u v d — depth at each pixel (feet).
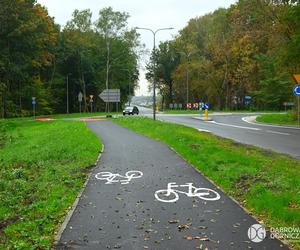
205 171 45.55
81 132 97.14
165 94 398.42
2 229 27.61
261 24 155.33
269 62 230.07
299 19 119.75
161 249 22.99
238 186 37.14
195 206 31.83
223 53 284.20
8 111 225.76
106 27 292.61
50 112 271.69
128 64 303.68
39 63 229.66
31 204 33.99
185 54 329.52
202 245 23.49
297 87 112.37
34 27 207.10
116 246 23.58
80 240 24.66
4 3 197.77
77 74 298.56
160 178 42.88
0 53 203.10
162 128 97.96
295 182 36.14
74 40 295.89
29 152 70.59
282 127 120.37
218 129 111.14
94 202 33.65
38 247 23.38
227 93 304.09
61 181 42.65
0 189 41.50
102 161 54.75
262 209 29.78
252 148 63.41
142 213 30.17
